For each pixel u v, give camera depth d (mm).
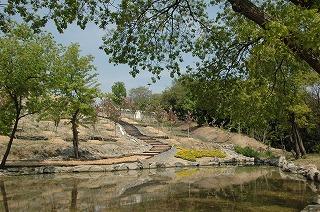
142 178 28953
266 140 66125
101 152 41500
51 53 31172
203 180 28047
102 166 33906
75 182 25875
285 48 10086
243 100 15430
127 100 85125
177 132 71562
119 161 37469
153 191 22359
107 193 21422
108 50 12688
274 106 17031
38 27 10906
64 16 10766
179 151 48062
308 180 27859
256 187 24141
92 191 22062
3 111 31031
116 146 45844
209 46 14141
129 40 12555
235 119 17125
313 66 9734
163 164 39312
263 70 14703
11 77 29359
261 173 33719
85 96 36719
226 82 14352
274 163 43781
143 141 54219
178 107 83250
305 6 9539
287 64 14930
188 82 14398
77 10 10844
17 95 30266
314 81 36062
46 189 22578
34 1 10758
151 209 16984
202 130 73062
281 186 24531
